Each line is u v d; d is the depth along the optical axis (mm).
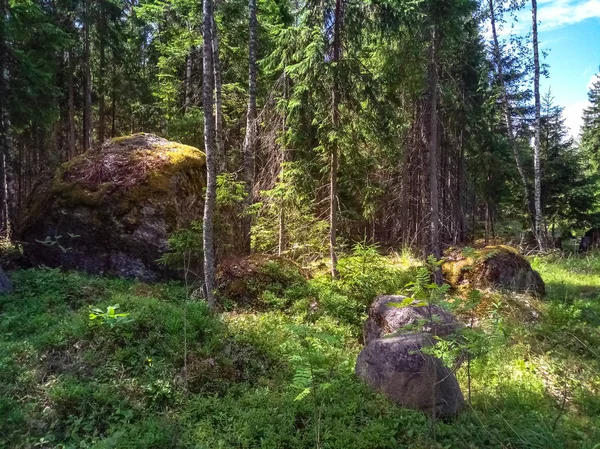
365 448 4152
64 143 21047
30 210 9680
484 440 4363
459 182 17281
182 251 7785
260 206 10914
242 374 5543
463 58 14969
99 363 5262
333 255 9367
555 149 19828
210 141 7316
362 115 9148
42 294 7227
